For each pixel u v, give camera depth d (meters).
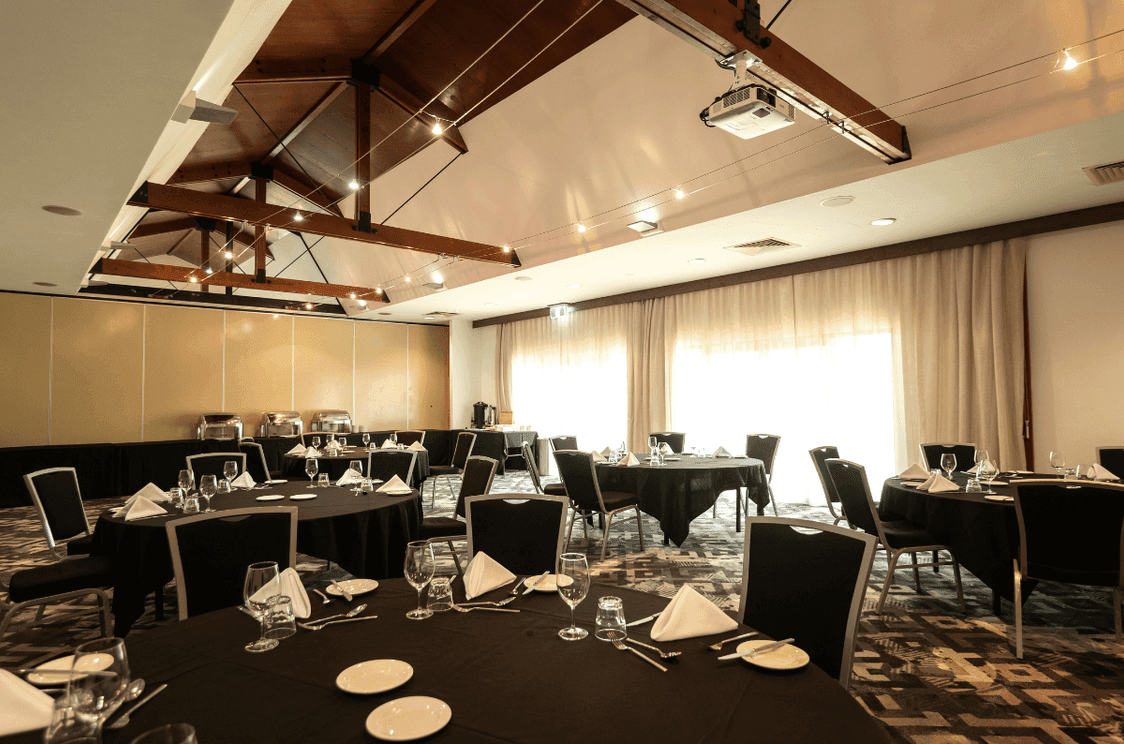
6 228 4.75
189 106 2.82
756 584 2.00
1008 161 4.19
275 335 10.98
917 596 4.03
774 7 4.10
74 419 9.16
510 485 9.32
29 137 2.95
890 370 6.70
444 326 13.05
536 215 6.83
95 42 2.09
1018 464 5.70
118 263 7.50
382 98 6.22
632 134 5.41
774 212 5.36
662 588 4.25
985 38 3.63
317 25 4.98
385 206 8.27
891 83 4.01
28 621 3.76
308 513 3.50
